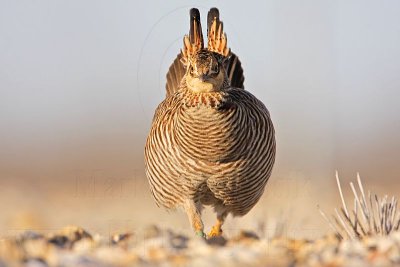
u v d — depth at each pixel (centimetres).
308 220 4484
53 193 7950
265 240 3016
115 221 4566
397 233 2966
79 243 2922
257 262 2492
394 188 8112
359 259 2558
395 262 2541
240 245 2892
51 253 2634
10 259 2544
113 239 3186
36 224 4988
